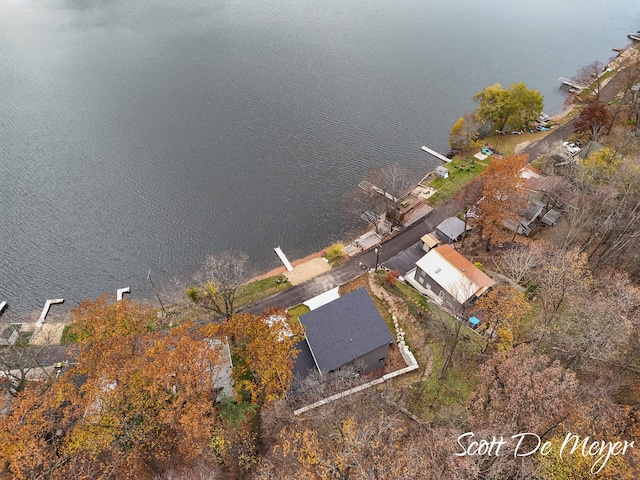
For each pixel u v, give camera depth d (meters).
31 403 43.97
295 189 102.19
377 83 142.00
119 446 44.44
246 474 47.19
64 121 122.62
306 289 79.81
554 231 80.50
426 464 39.12
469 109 130.25
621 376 46.84
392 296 72.25
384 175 102.69
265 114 126.44
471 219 87.56
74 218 94.62
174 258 87.62
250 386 50.03
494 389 41.69
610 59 154.12
